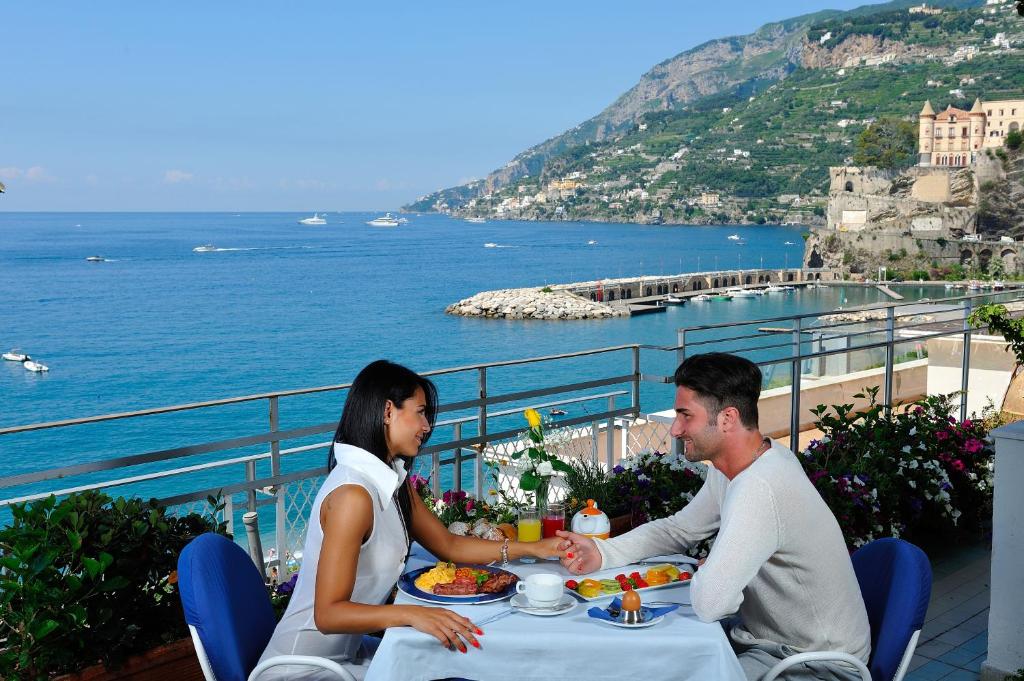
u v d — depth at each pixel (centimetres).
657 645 198
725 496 226
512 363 459
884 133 16588
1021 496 304
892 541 238
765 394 778
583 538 256
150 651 291
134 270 13650
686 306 9419
